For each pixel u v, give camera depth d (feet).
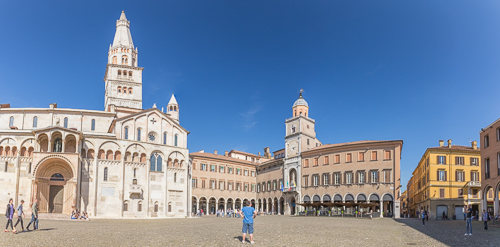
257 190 392.27
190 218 239.50
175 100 350.43
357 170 285.64
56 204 215.72
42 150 220.02
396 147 269.64
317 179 315.17
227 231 111.34
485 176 202.59
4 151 214.69
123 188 229.04
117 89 311.88
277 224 153.99
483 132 204.13
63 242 77.61
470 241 89.35
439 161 272.31
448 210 263.70
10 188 209.97
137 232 105.29
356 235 101.81
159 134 252.01
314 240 87.45
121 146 232.94
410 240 90.53
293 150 343.67
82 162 221.05
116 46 323.98
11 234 90.84
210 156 360.28
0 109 247.09
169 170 251.60
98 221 182.09
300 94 362.94
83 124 258.57
